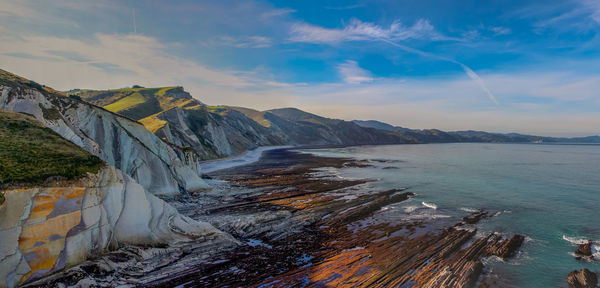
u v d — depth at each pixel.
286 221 23.56
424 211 26.77
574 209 27.53
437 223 23.27
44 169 12.75
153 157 31.36
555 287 13.80
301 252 17.56
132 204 15.68
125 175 15.95
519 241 19.41
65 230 12.17
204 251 16.55
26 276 10.63
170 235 16.56
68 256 12.02
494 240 19.58
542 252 17.69
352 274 14.77
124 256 14.04
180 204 28.81
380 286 13.67
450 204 29.38
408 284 13.91
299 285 13.55
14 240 10.55
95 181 14.12
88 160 14.84
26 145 14.20
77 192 13.05
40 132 16.23
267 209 27.28
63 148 15.34
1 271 10.00
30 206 11.28
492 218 24.58
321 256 17.02
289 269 15.18
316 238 20.05
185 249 16.25
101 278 12.44
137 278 13.18
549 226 22.47
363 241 19.50
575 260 16.61
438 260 16.58
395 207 28.16
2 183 10.95
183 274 14.05
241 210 26.86
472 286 13.77
